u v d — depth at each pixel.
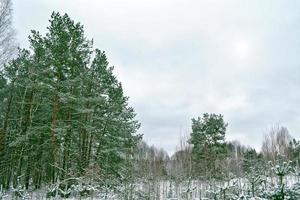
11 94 27.44
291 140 36.78
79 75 25.31
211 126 44.03
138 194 29.27
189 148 37.66
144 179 31.86
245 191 21.28
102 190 24.97
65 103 25.86
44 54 25.48
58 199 22.02
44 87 24.25
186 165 35.81
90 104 28.36
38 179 29.70
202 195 32.28
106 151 27.52
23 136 22.78
